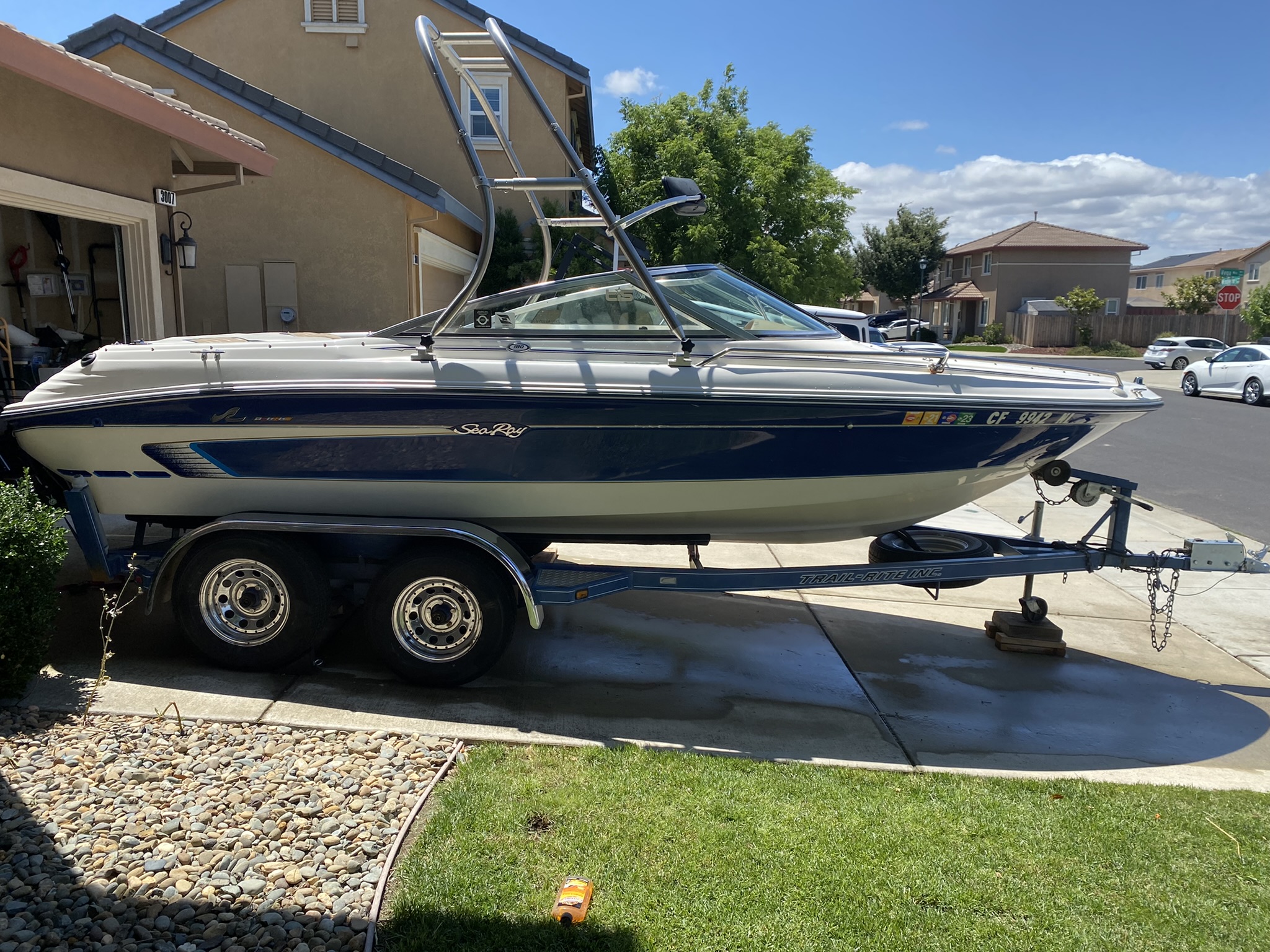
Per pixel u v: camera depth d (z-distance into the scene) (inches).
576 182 159.5
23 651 150.3
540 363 165.8
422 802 127.2
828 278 868.0
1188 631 236.7
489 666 169.9
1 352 258.7
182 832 115.8
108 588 210.4
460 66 181.5
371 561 176.7
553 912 103.5
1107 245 1873.8
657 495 175.0
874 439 169.8
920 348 192.7
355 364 167.5
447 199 492.1
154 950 94.4
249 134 468.1
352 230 475.8
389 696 166.9
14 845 110.3
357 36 660.1
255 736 145.0
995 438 173.0
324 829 118.3
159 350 174.6
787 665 198.7
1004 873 117.3
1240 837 129.7
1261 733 173.9
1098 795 140.9
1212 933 107.3
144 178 299.1
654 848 118.1
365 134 672.4
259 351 172.2
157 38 462.9
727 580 179.3
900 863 118.0
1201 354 1201.4
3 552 144.4
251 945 96.1
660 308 163.9
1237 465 486.0
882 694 185.5
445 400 164.6
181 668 174.1
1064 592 267.3
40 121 246.4
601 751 146.5
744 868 114.7
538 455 169.6
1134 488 189.5
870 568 182.2
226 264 476.7
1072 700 187.0
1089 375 180.4
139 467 177.0
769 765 145.3
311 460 172.6
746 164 745.6
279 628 170.6
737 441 168.4
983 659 209.2
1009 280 1915.6
